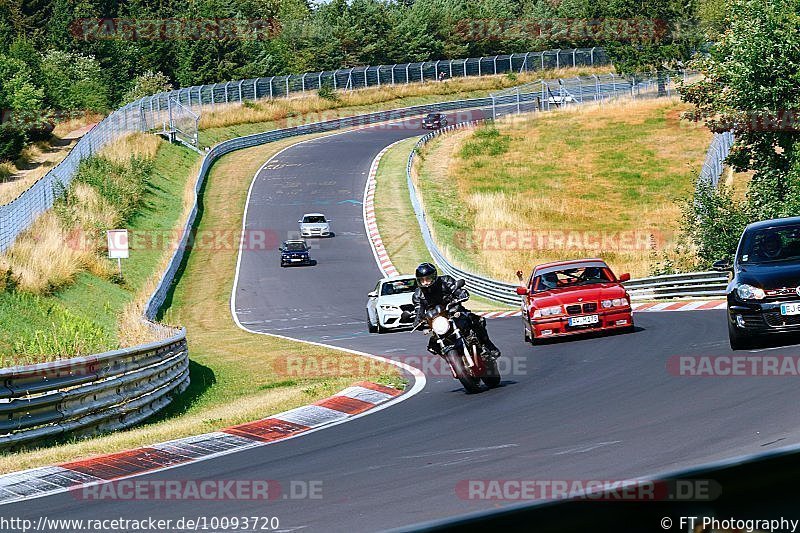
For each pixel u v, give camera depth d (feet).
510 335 96.02
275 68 462.60
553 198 243.60
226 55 447.42
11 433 50.98
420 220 215.92
